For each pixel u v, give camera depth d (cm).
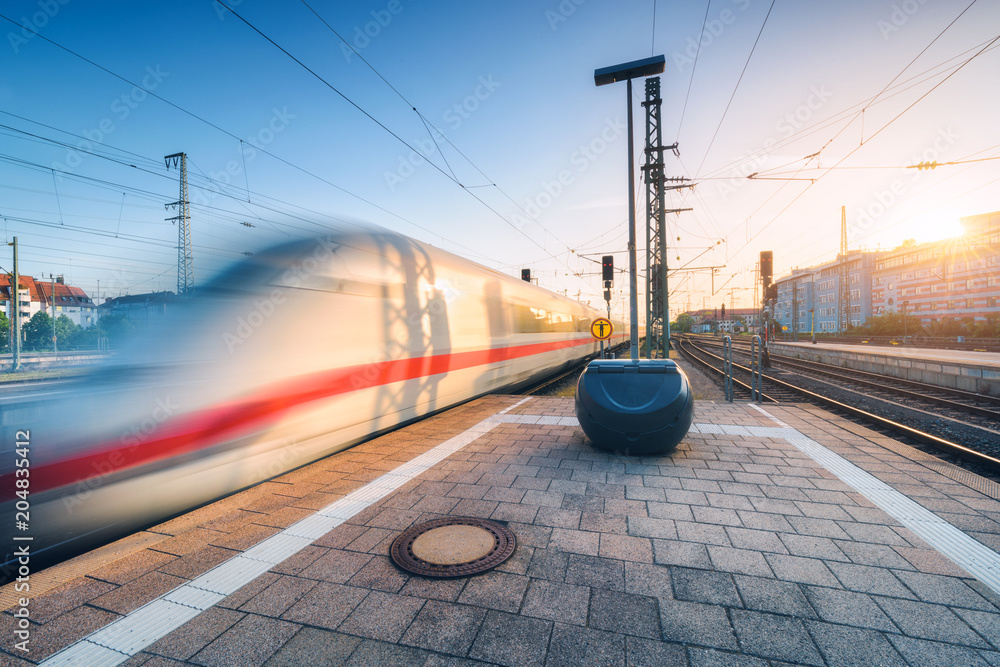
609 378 484
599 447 511
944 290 5100
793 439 539
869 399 1050
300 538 305
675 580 248
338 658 194
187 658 195
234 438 341
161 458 299
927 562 262
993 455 590
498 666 189
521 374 1065
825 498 357
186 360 314
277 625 216
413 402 573
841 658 189
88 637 208
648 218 1581
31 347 3173
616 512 337
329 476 427
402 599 236
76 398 270
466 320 738
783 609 221
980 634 202
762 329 1952
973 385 1171
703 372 1777
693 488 383
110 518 279
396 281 538
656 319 1630
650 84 1564
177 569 268
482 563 267
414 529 314
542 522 323
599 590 240
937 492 368
